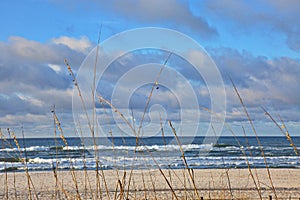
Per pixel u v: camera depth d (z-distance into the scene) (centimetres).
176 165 2123
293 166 2362
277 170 1933
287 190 1180
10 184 1436
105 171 1767
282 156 3325
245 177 1490
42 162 2603
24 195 1081
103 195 977
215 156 2944
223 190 518
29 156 3145
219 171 1661
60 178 1534
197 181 1306
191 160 2586
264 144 5953
